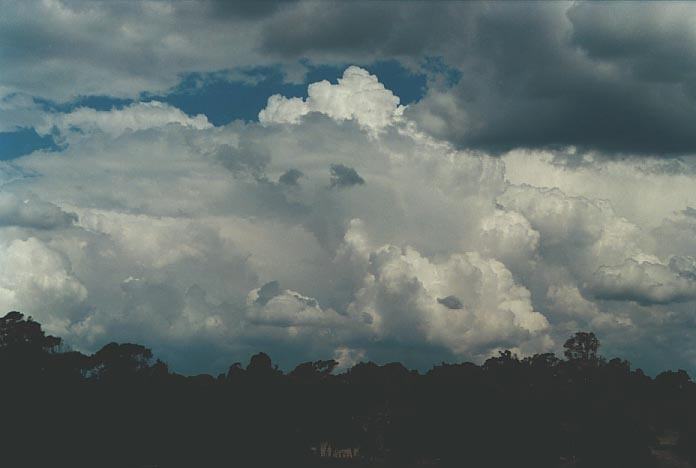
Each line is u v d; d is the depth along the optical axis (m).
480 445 182.75
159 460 178.12
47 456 161.12
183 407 180.38
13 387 165.38
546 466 184.62
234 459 176.50
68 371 183.25
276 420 183.88
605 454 184.00
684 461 197.75
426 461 199.88
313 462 196.00
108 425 169.12
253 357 196.00
